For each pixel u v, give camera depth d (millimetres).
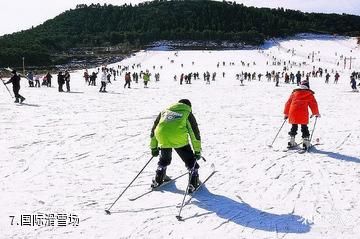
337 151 9797
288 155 9344
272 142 10266
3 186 6723
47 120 13672
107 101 20766
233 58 122250
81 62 139125
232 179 7461
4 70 57250
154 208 6020
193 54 134750
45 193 6469
